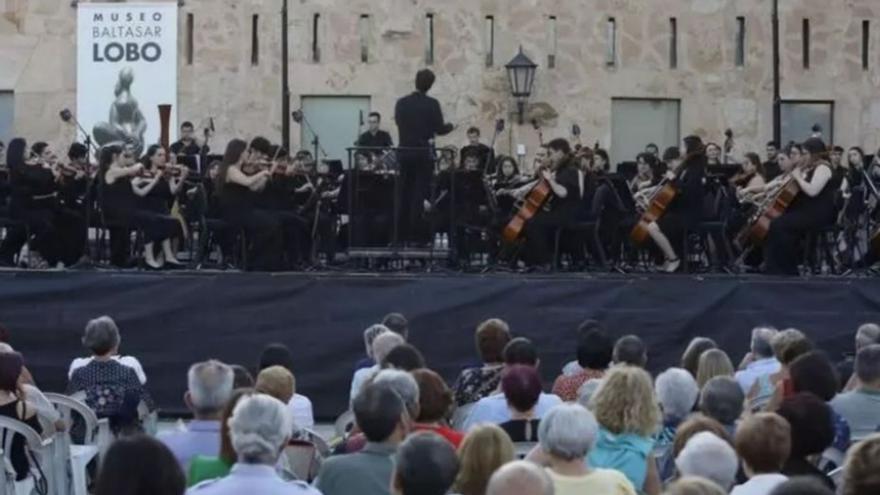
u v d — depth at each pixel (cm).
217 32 5819
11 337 3466
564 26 5881
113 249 3750
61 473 2216
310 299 3472
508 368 2131
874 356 2031
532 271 3672
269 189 3616
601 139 5888
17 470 2142
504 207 3891
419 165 3691
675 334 3484
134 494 1209
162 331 3466
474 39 5866
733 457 1483
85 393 2495
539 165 3947
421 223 3700
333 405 3466
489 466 1538
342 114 5881
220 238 3838
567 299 3478
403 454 1392
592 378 2241
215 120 5816
